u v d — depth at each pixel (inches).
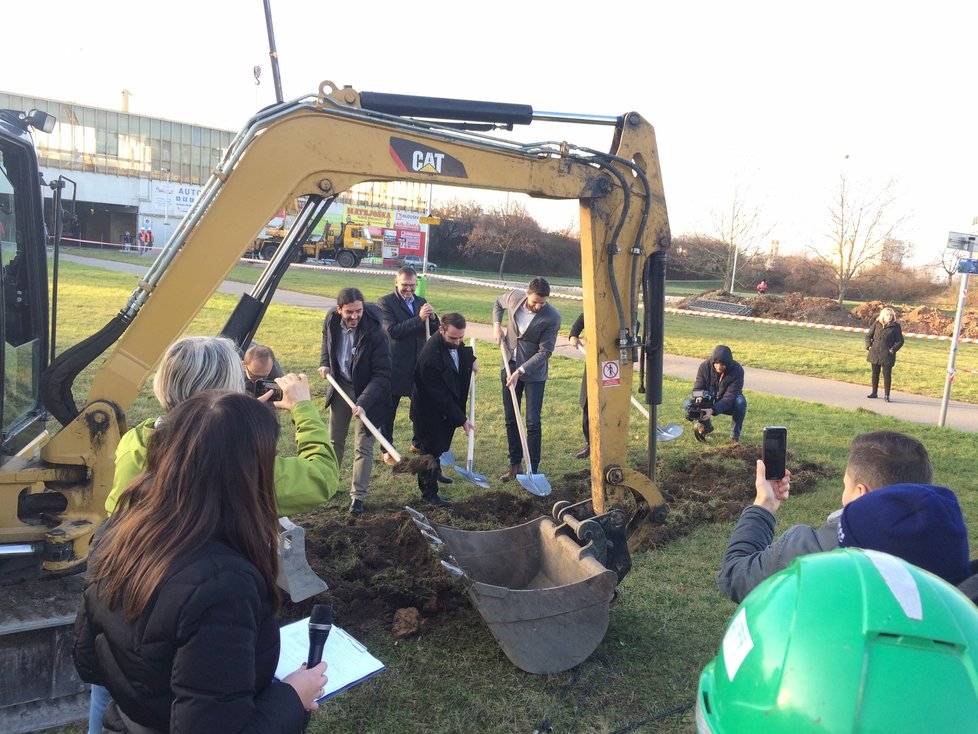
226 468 63.2
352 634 156.9
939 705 38.4
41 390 139.8
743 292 1779.0
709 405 325.7
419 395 241.1
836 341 839.1
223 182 140.1
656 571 194.5
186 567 60.0
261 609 63.9
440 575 181.8
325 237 1620.3
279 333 562.3
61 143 1876.2
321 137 142.5
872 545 74.8
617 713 135.1
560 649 145.2
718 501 247.6
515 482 265.4
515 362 272.4
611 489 171.8
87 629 66.8
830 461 309.7
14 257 154.8
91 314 601.3
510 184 155.8
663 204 167.9
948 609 41.8
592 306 167.3
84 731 121.8
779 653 42.8
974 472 305.4
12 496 131.9
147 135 2034.9
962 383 577.6
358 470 221.0
